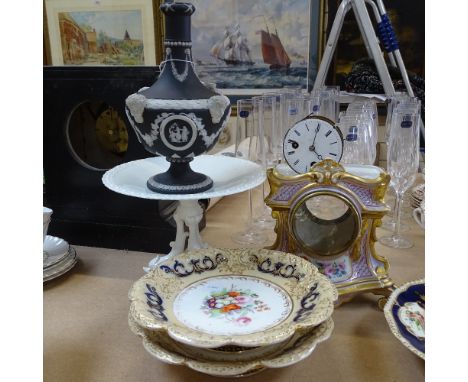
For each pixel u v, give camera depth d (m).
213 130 0.63
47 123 0.81
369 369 0.50
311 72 1.77
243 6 1.76
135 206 0.81
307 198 0.61
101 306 0.64
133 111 0.61
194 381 0.49
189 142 0.62
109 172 0.69
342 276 0.62
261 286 0.56
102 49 1.94
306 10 1.71
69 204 0.85
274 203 0.63
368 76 1.43
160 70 0.69
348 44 1.70
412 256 0.79
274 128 0.92
